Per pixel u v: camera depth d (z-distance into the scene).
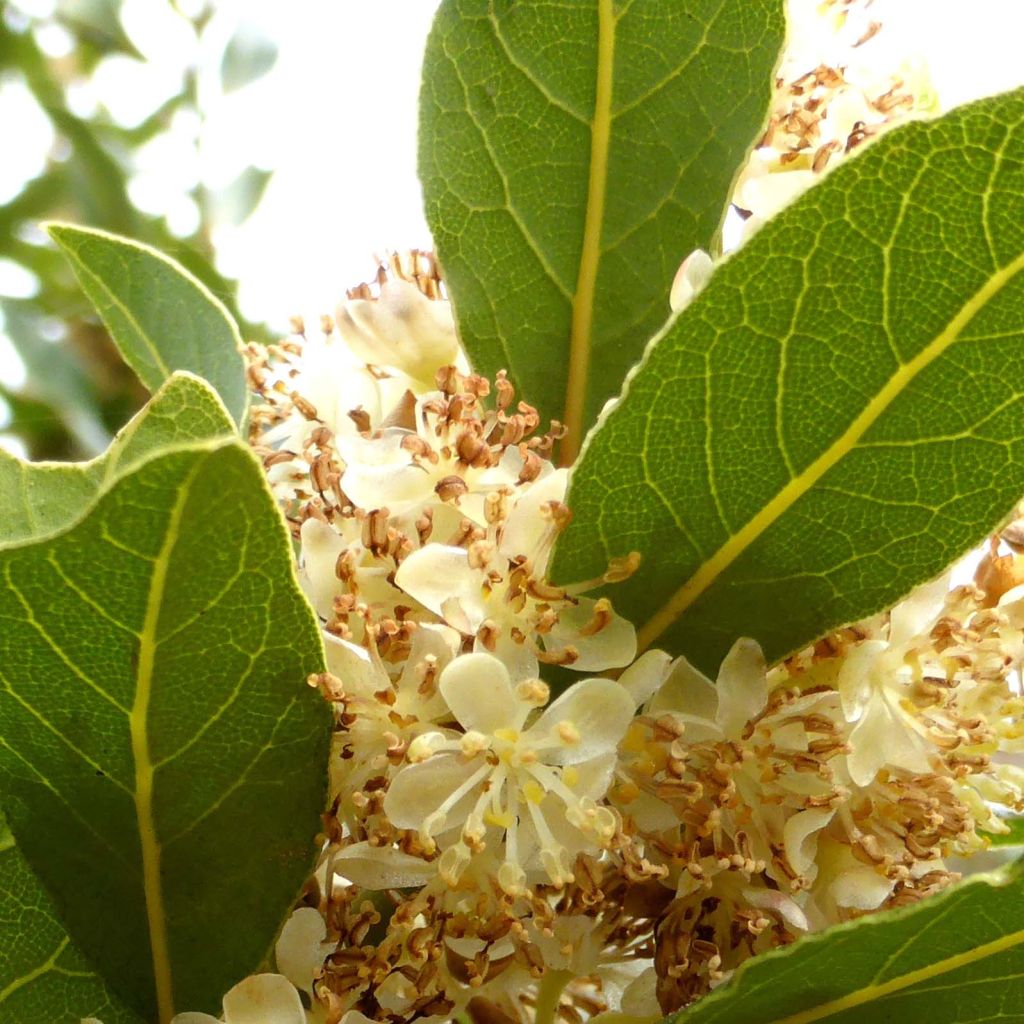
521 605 0.10
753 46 0.11
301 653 0.09
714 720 0.10
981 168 0.09
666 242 0.11
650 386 0.09
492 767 0.09
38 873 0.09
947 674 0.10
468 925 0.09
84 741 0.09
